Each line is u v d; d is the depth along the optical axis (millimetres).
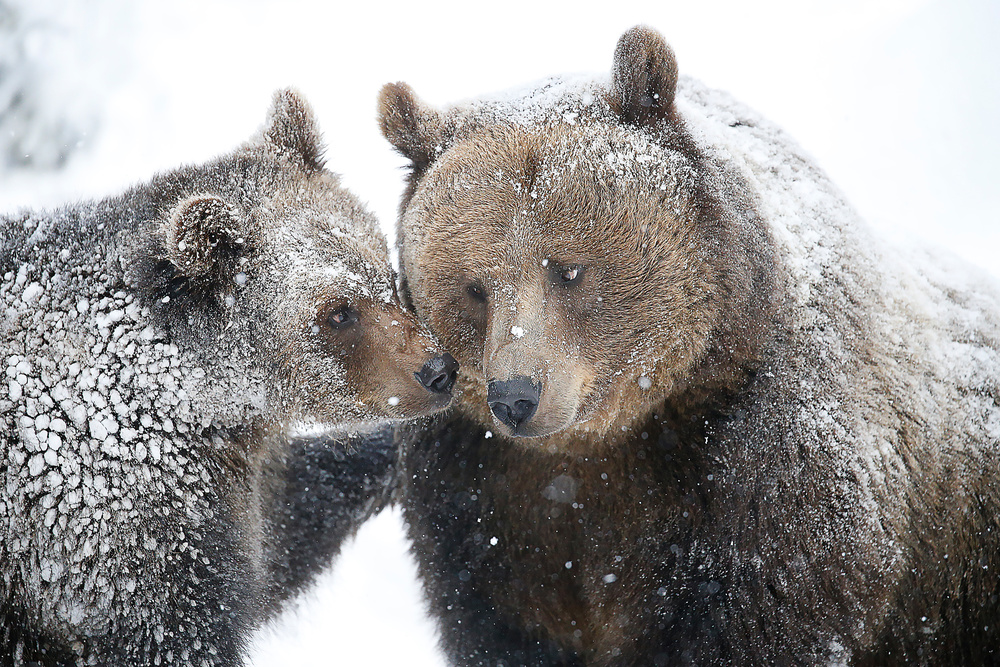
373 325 10148
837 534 8570
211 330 9977
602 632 9500
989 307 11258
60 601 9062
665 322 8602
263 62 36344
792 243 9164
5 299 9422
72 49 27609
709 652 8750
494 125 9055
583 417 8836
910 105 26547
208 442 9898
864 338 9125
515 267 8586
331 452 12203
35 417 9109
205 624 9555
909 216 22750
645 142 8680
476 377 9359
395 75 38312
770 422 8609
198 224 9656
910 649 9305
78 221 10094
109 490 9203
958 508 9539
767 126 10266
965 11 27750
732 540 8688
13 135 25719
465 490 9609
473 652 9852
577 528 9398
